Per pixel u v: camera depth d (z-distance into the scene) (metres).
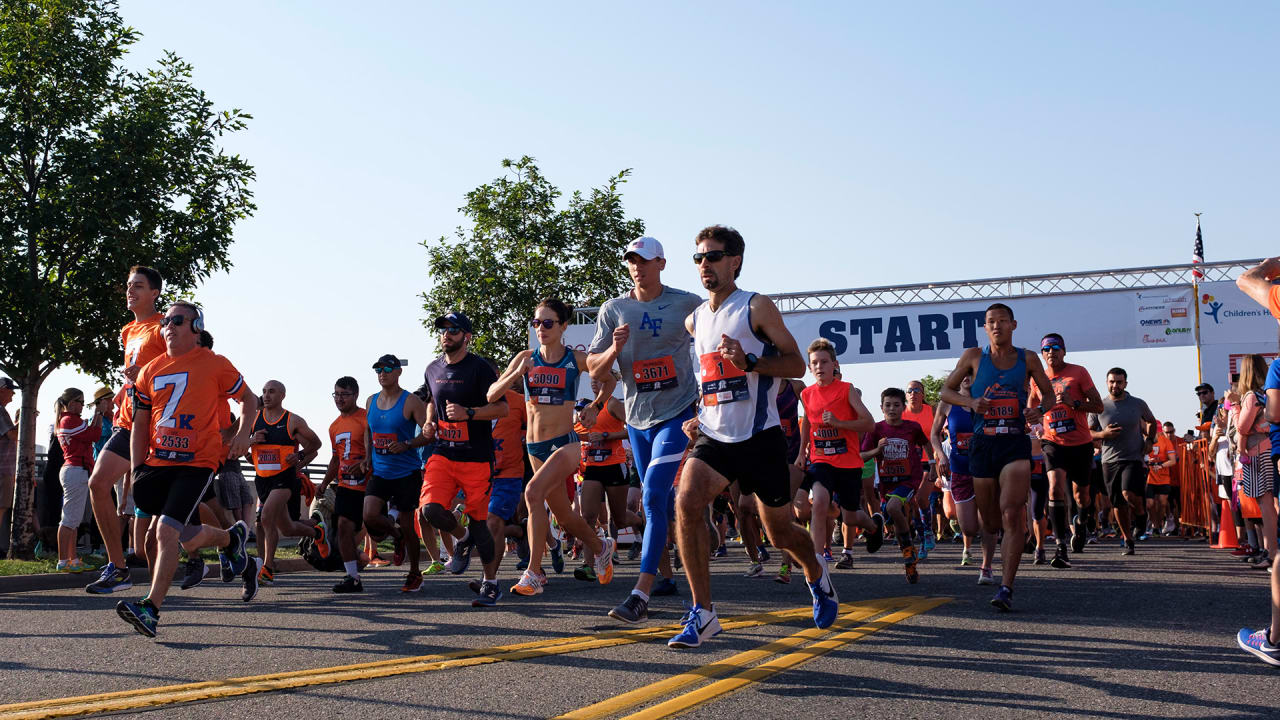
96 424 10.34
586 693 3.76
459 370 7.31
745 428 4.76
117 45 12.88
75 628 5.85
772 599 7.18
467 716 3.41
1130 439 12.19
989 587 7.94
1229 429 10.87
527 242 29.39
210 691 3.80
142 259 12.37
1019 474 6.45
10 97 12.19
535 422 7.23
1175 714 3.51
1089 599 6.95
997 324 6.63
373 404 8.31
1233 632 5.34
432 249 29.95
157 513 5.77
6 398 11.27
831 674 4.15
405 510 8.32
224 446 5.88
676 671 4.18
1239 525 11.78
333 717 3.41
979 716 3.46
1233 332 18.19
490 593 6.98
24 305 12.05
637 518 10.20
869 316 19.81
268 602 7.40
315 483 17.83
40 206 12.02
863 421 8.45
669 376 5.57
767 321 4.75
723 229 4.95
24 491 12.16
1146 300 18.59
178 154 12.70
